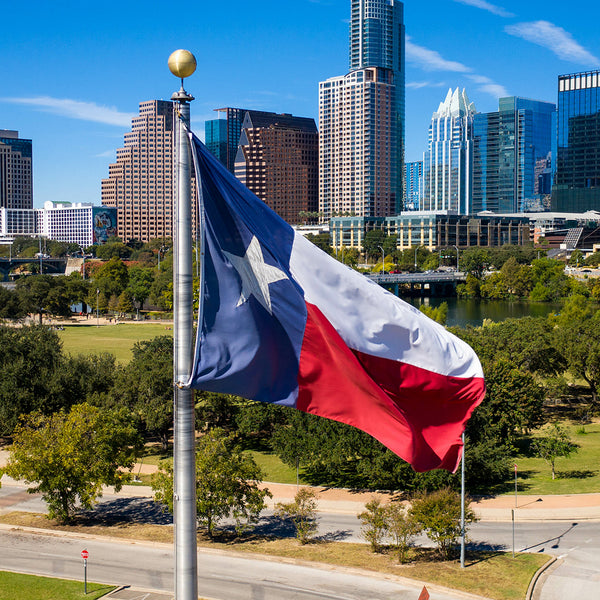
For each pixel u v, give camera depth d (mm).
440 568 48469
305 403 21641
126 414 71562
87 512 61750
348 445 65750
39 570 47719
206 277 20500
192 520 20391
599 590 45531
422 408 22734
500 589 44906
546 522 58625
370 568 48406
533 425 81250
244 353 20812
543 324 118562
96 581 45688
